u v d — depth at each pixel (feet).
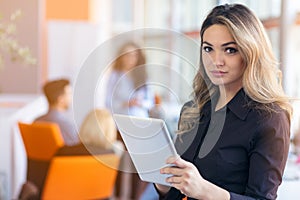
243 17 4.81
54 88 13.91
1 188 12.22
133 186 13.71
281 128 4.83
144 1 28.96
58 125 13.70
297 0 11.99
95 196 11.45
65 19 25.79
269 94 4.90
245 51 4.75
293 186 7.60
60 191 11.21
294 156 9.64
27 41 23.13
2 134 13.76
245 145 4.90
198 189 4.55
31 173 12.89
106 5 27.91
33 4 23.12
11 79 23.13
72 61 24.53
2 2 22.86
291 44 11.87
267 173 4.76
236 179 4.99
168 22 26.55
